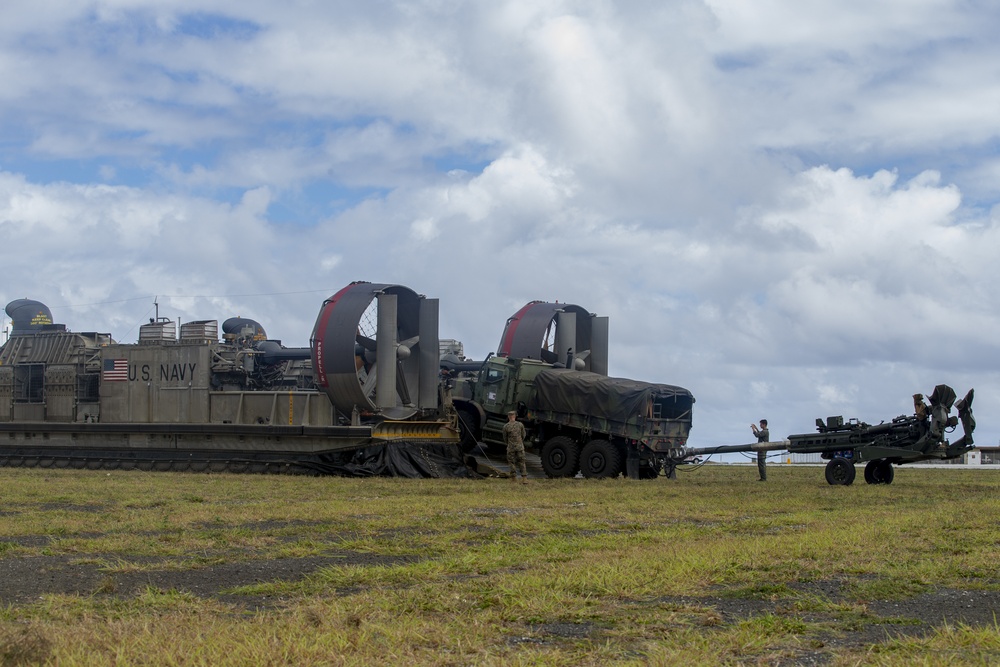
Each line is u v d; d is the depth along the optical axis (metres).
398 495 24.08
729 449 33.25
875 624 9.16
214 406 36.53
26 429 38.66
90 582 11.55
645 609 9.74
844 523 17.23
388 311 33.19
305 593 10.80
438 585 11.04
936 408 28.97
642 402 32.88
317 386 33.47
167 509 20.03
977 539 14.77
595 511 19.91
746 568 12.06
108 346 38.75
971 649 8.05
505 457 36.97
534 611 9.54
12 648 7.73
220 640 8.09
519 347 39.81
